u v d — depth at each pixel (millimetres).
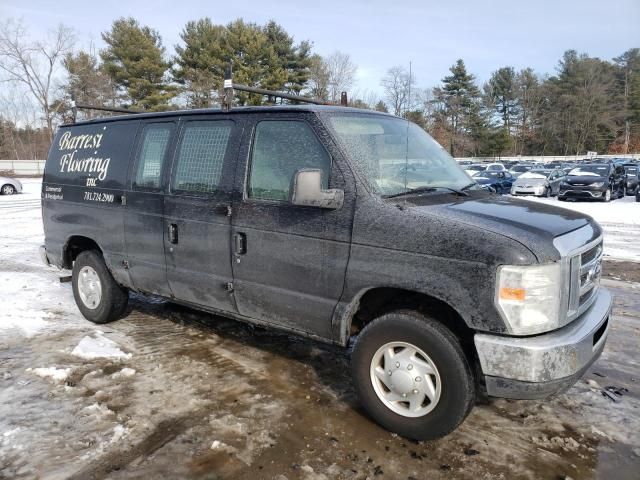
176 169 4473
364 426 3557
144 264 4820
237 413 3705
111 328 5453
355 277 3398
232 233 4020
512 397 3002
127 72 45156
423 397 3289
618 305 6352
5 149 56719
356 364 3516
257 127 3980
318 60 53625
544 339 2943
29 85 47438
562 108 80500
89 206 5320
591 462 3178
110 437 3375
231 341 5086
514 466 3135
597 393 4043
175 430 3475
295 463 3137
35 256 9211
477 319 2980
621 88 86938
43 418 3602
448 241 3057
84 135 5531
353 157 3506
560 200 21578
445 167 4246
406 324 3252
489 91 81375
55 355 4707
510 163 48562
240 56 44156
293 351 4840
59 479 2961
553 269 2920
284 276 3762
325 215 3512
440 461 3180
